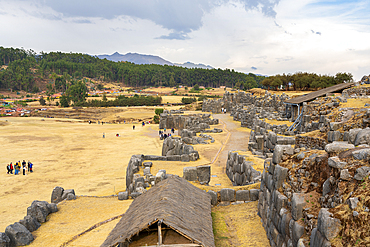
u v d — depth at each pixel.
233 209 18.02
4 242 15.56
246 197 18.86
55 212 21.81
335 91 46.72
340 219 7.82
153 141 73.12
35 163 50.75
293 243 10.13
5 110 171.62
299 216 10.31
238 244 13.34
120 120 136.88
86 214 21.36
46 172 44.25
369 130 12.08
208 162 38.59
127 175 31.89
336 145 10.61
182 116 85.88
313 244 8.53
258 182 20.88
